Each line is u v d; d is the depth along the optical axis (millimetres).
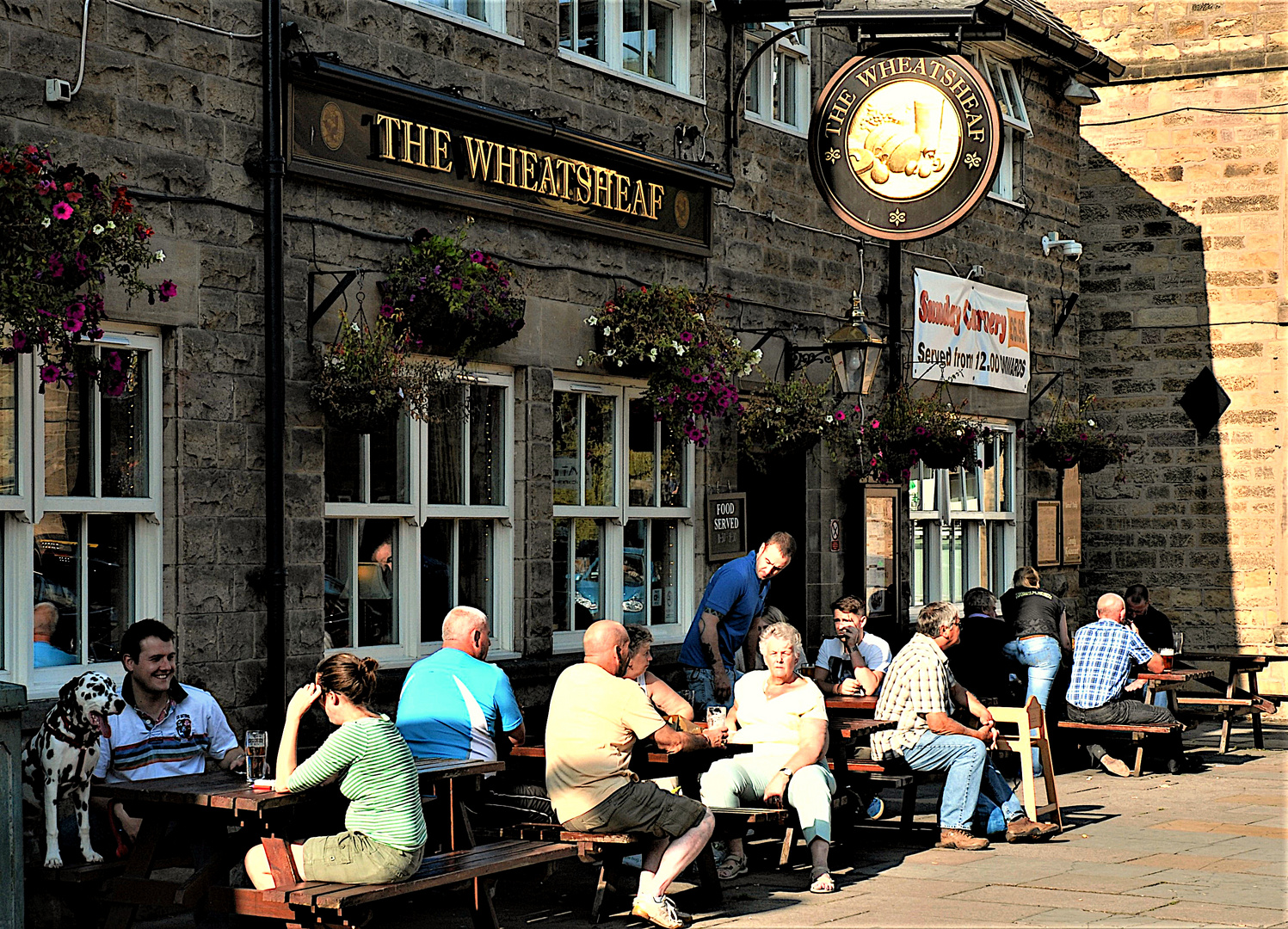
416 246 9367
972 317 15656
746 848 8992
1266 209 18422
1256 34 18312
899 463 13727
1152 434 18906
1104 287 19141
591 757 7195
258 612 8633
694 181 11875
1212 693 17250
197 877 6145
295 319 8852
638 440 11641
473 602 10266
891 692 9320
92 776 6605
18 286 6395
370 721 6301
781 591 13391
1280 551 18109
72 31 7719
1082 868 8445
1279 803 11016
